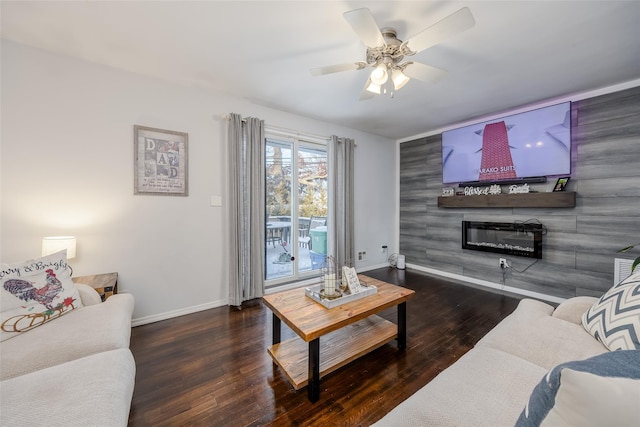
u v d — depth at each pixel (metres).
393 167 4.71
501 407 0.83
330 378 1.69
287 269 3.56
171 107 2.56
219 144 2.85
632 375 0.51
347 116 3.52
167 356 1.92
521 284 3.24
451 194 3.92
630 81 2.50
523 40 1.91
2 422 0.81
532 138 3.00
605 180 2.63
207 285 2.80
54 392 0.94
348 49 2.04
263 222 3.13
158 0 1.54
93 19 1.71
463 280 3.81
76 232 2.18
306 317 1.62
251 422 1.35
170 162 2.57
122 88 2.34
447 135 3.83
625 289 1.19
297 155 3.56
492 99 2.96
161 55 2.12
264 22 1.74
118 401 0.95
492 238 3.52
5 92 1.93
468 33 1.83
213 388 1.59
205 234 2.79
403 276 4.02
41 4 1.56
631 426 0.41
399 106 3.17
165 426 1.32
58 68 2.10
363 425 1.34
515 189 3.21
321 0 1.54
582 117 2.78
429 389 0.94
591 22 1.72
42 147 2.05
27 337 1.31
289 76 2.45
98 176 2.25
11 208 1.97
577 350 1.15
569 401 0.47
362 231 4.27
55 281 1.59
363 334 2.01
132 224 2.40
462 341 2.13
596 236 2.69
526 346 1.22
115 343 1.33
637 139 2.46
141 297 2.45
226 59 2.18
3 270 1.44
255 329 2.35
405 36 1.87
